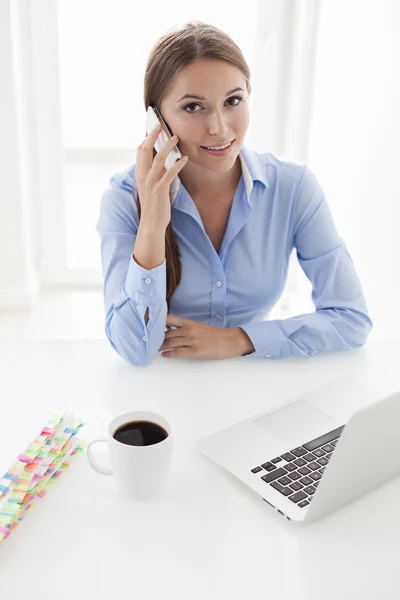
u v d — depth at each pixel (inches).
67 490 33.9
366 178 89.2
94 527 31.6
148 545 30.6
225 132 46.6
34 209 121.0
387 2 80.7
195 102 45.8
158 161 45.9
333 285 54.1
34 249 123.2
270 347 47.7
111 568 29.3
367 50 87.9
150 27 111.4
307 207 55.4
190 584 28.6
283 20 109.3
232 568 29.5
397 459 34.5
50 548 30.3
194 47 44.7
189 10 110.7
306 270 57.0
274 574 29.2
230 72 45.3
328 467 29.7
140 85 115.2
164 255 47.3
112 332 47.5
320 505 31.5
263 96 114.6
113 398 42.1
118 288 50.4
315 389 43.4
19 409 38.4
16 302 118.0
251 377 45.3
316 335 48.6
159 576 29.0
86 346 49.0
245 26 111.6
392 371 46.6
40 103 112.7
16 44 103.7
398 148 78.4
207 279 55.2
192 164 51.6
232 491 34.3
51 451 35.1
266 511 33.0
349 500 33.5
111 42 112.0
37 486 33.5
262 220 55.0
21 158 109.9
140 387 43.5
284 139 117.0
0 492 31.1
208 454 36.4
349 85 94.8
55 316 116.0
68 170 120.3
